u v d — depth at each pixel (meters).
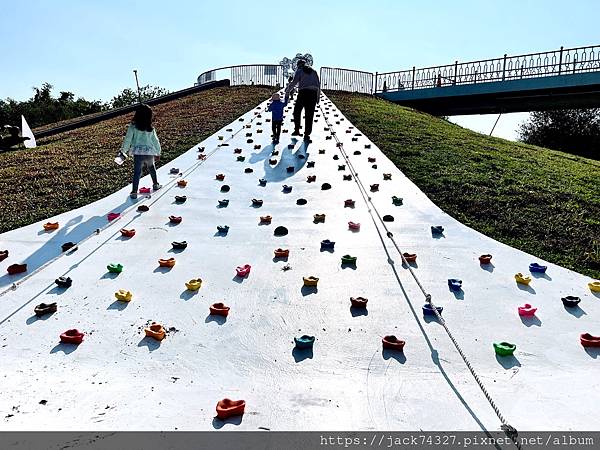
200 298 4.28
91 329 3.79
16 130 13.76
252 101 18.86
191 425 2.73
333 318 3.96
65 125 18.06
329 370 3.28
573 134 27.98
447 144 11.20
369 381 3.16
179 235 5.81
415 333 3.75
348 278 4.68
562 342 3.67
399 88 28.70
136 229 6.00
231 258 5.15
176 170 8.72
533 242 5.72
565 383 3.17
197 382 3.14
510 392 3.06
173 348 3.54
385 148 10.49
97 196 7.43
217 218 6.43
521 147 12.69
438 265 5.01
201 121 14.22
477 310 4.12
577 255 5.37
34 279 4.66
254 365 3.33
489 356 3.47
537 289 4.54
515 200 7.08
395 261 5.09
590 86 22.08
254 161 9.51
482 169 8.81
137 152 7.07
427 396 3.01
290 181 8.18
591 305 4.25
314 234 5.85
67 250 5.28
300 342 3.51
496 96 25.66
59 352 3.48
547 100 24.91
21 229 6.08
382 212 6.62
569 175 8.91
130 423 2.74
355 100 21.69
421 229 6.03
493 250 5.44
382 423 2.76
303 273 4.79
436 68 27.12
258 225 6.16
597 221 6.32
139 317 3.97
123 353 3.47
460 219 6.43
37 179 8.61
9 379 3.16
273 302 4.22
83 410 2.85
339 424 2.75
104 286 4.52
